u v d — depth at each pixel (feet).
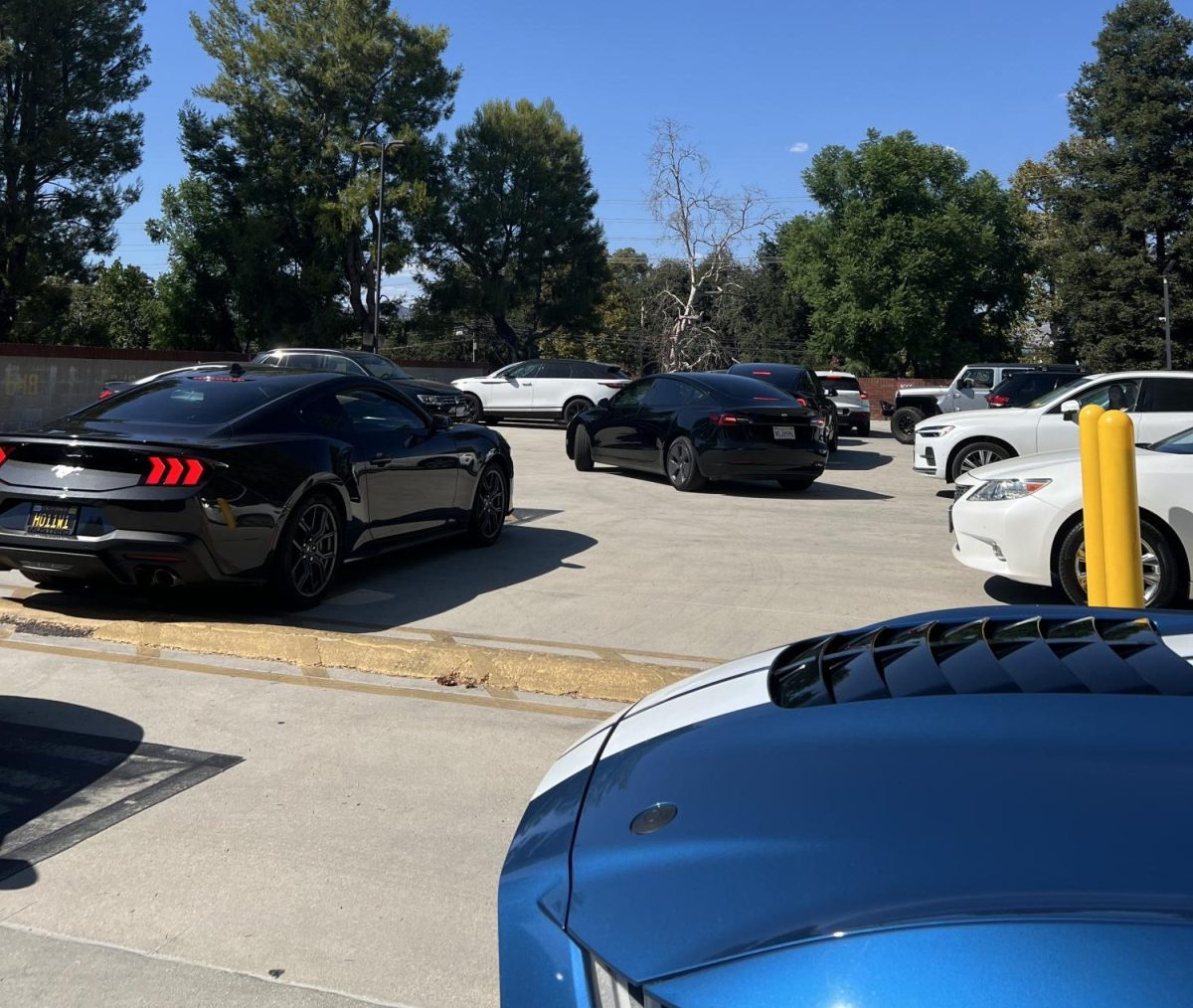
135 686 16.90
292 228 155.53
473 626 21.17
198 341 164.14
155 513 19.12
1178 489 20.61
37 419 71.77
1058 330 191.31
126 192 133.90
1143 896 4.46
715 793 5.96
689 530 33.42
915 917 4.56
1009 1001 4.17
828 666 7.66
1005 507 22.15
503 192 173.99
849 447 73.56
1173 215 146.41
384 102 153.28
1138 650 7.15
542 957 5.31
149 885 10.59
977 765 5.64
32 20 124.36
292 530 21.16
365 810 12.41
